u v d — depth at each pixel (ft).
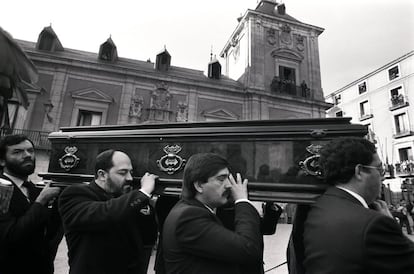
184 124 4.96
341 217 2.89
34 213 4.58
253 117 48.83
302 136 4.07
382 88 73.61
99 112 44.24
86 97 43.16
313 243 3.03
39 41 46.93
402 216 30.22
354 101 82.23
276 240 23.36
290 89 52.65
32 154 5.69
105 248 4.16
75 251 4.30
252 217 3.37
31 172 5.63
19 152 5.44
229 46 65.57
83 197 4.34
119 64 50.44
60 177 5.33
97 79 44.86
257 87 50.83
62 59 43.11
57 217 5.52
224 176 3.54
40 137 38.78
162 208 5.60
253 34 53.83
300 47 56.59
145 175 4.61
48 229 5.40
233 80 57.36
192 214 3.21
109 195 4.64
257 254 3.03
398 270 2.47
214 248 2.95
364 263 2.55
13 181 5.29
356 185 3.30
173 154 4.71
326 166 3.49
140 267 4.68
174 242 3.21
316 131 3.99
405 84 67.15
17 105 38.73
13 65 9.91
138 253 4.61
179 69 58.34
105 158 4.55
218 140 4.54
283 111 51.03
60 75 43.11
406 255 2.54
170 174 4.66
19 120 38.58
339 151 3.38
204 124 4.83
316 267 2.89
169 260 3.25
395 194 62.23
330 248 2.78
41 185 5.73
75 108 42.68
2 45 9.36
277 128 4.25
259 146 4.28
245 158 4.31
